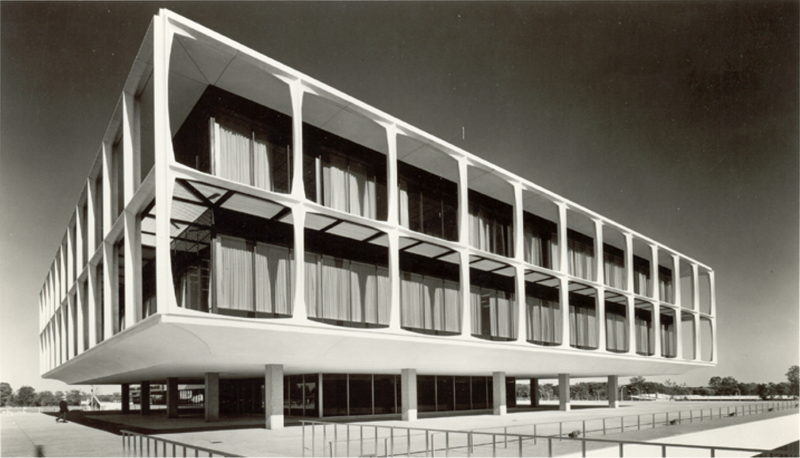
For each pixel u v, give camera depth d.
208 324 17.11
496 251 33.50
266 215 21.77
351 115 23.94
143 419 29.00
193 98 21.95
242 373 27.14
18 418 36.50
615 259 44.88
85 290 33.06
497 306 33.47
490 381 37.16
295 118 20.80
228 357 19.58
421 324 28.23
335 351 21.56
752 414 32.53
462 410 34.41
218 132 21.17
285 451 13.95
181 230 22.33
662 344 50.84
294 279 19.78
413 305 28.02
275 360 20.61
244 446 14.91
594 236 37.44
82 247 32.53
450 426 21.72
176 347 18.23
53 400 100.62
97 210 29.19
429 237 25.39
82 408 61.53
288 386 29.47
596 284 36.56
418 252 28.30
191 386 46.31
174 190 19.16
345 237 25.16
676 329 45.84
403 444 15.70
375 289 25.98
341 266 24.78
